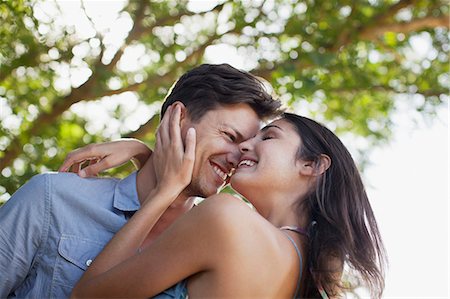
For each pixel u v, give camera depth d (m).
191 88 2.83
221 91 2.79
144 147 2.96
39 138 6.48
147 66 7.06
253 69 6.33
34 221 2.66
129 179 2.84
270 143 2.60
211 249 2.26
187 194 2.77
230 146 2.78
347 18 6.78
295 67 6.16
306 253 2.52
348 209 2.63
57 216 2.68
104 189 2.81
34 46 5.67
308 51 6.54
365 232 2.65
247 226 2.29
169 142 2.69
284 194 2.59
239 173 2.60
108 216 2.71
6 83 6.15
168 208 2.77
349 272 2.65
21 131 6.25
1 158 6.05
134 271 2.32
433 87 7.32
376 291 2.64
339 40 6.71
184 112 2.81
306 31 6.71
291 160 2.59
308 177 2.61
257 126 2.83
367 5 6.82
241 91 2.79
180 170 2.60
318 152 2.61
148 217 2.54
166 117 2.78
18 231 2.64
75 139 6.76
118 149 2.91
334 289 2.55
